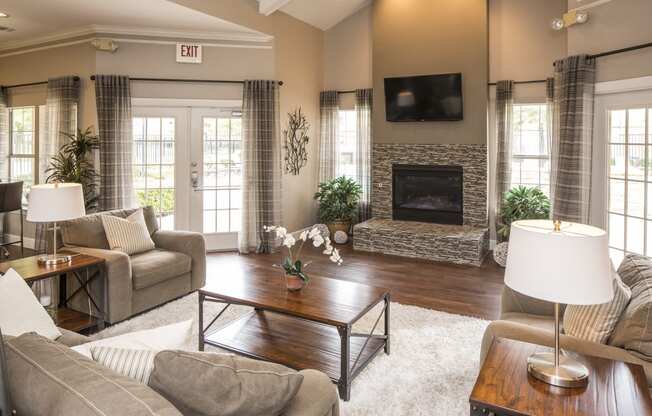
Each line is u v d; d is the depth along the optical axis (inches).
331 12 271.0
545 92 232.8
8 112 258.7
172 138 238.1
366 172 280.7
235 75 241.8
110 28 220.8
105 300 142.4
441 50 249.0
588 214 175.9
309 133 279.7
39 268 129.4
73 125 225.9
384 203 272.4
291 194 268.7
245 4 224.8
